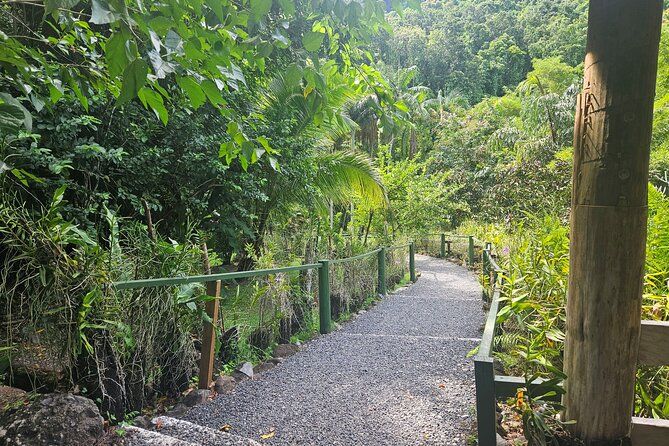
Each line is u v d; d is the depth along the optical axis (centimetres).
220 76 162
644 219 160
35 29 340
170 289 288
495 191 1424
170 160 538
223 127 580
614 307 160
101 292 227
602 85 159
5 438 183
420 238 1525
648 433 167
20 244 213
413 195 1402
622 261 159
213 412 279
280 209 756
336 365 372
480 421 175
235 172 607
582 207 165
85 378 233
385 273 786
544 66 2062
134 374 264
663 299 236
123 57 115
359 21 187
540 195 1101
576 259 169
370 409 280
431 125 2494
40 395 210
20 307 212
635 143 156
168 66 128
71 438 193
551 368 187
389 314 615
